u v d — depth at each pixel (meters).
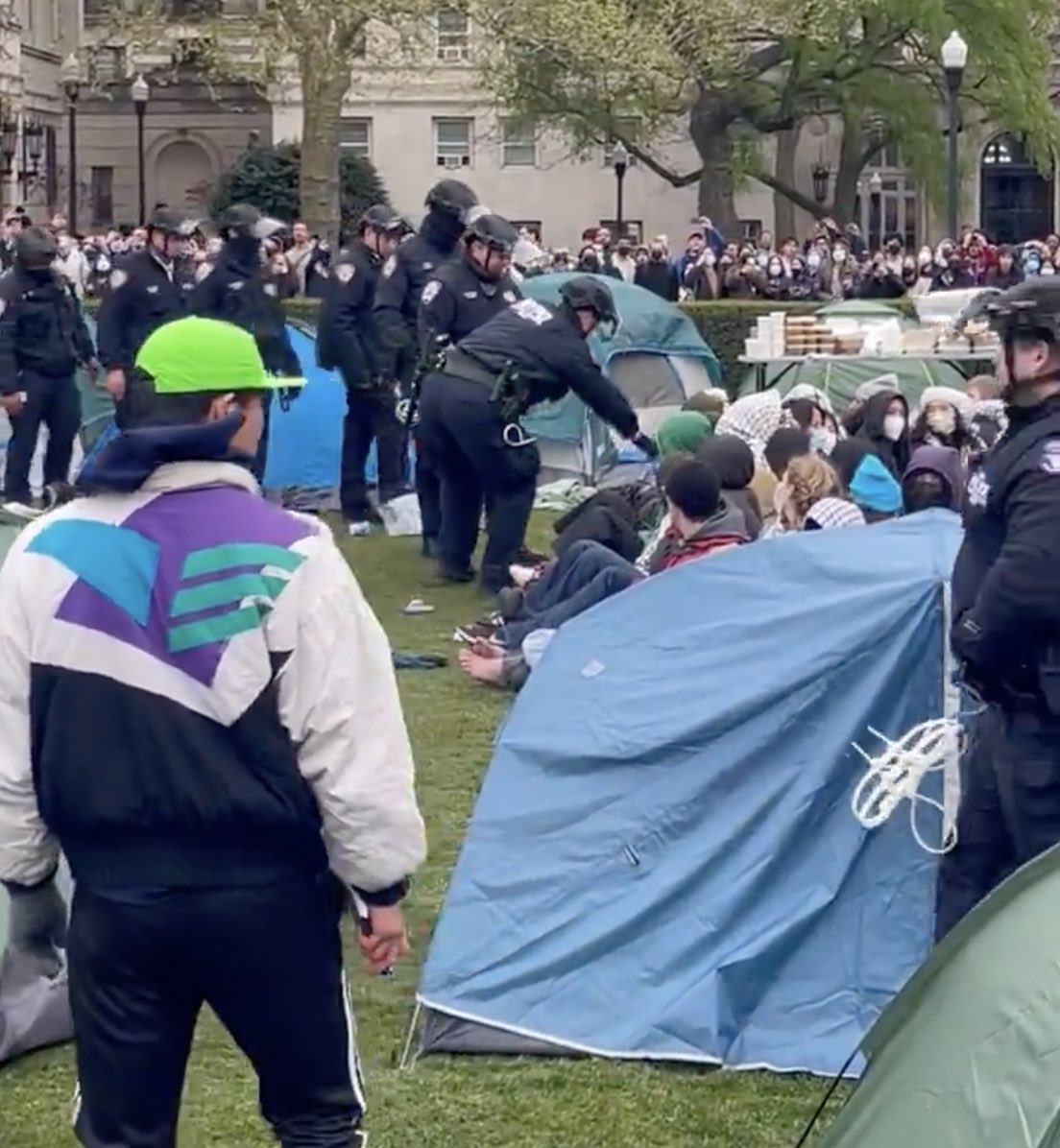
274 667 3.93
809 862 5.91
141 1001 4.03
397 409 14.26
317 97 31.27
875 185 51.66
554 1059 5.73
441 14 39.50
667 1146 5.23
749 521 8.88
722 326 22.73
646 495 10.70
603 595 9.59
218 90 49.03
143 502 4.02
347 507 14.44
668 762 6.07
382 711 3.97
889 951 5.80
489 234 12.02
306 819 3.97
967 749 5.61
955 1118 3.26
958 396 11.16
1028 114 41.47
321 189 31.44
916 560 6.10
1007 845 5.34
